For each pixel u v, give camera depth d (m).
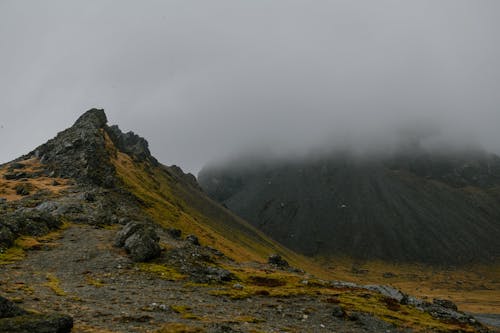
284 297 63.47
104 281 54.69
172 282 59.59
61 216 100.56
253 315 46.59
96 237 83.56
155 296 48.62
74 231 88.62
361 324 53.12
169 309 41.75
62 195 130.00
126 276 59.06
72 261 65.19
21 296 40.44
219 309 46.75
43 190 136.50
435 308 85.56
